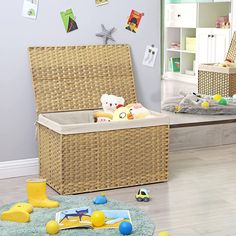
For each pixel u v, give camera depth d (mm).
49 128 3275
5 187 3373
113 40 3836
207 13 6832
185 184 3379
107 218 2730
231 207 2941
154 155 3395
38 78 3574
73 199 3072
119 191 3264
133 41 3906
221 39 6383
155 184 3400
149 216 2807
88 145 3199
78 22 3711
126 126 3273
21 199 3105
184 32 7207
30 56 3568
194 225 2680
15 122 3598
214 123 4438
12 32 3527
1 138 3566
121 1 3820
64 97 3625
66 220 2689
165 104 5152
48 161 3381
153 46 3971
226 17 6605
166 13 7469
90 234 2525
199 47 6781
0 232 2566
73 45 3715
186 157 4078
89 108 3686
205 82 5723
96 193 3230
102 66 3758
